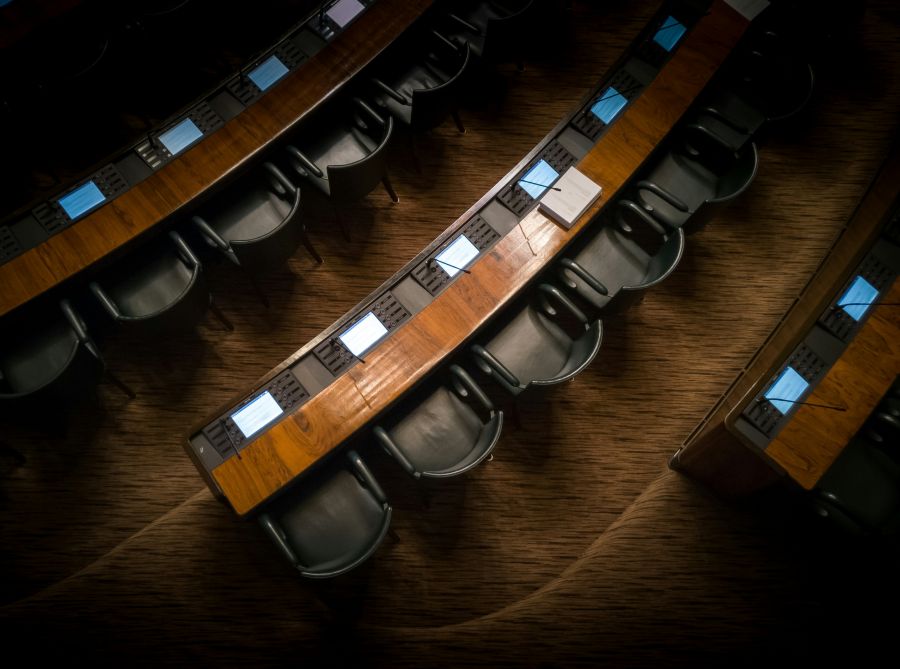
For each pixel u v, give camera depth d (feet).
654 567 13.11
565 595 12.87
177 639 12.70
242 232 14.76
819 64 18.11
